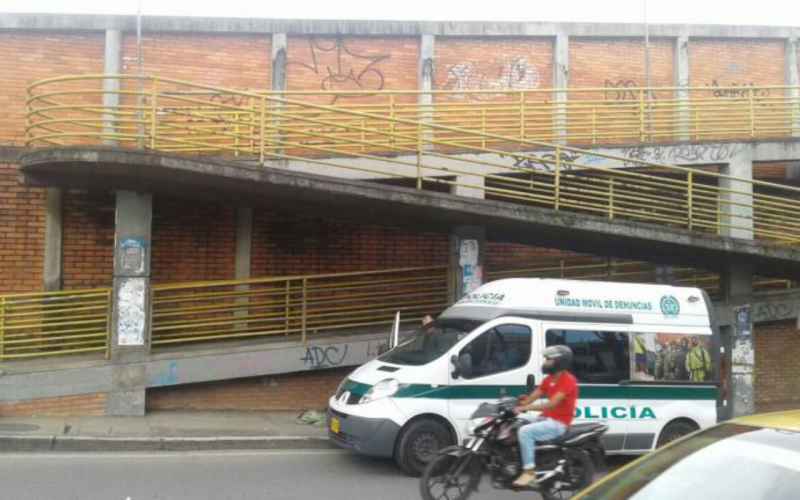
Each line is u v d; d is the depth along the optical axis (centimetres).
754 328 1480
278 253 1334
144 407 1116
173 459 898
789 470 308
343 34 1401
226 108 1108
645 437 920
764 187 1535
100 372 1090
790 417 380
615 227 1205
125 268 1109
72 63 1287
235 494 742
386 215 1265
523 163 1328
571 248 1382
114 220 1268
